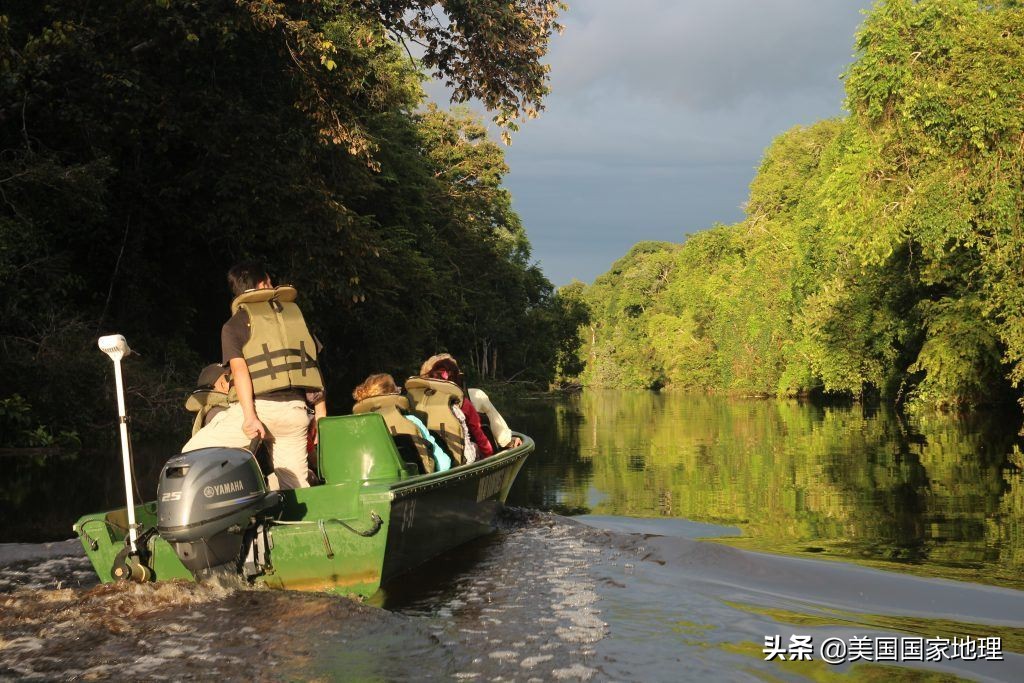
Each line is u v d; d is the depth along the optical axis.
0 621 3.90
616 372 101.44
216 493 4.25
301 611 4.07
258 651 3.59
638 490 9.32
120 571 4.44
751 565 5.29
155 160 18.20
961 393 25.05
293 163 16.94
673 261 102.94
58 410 13.92
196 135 16.38
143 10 13.52
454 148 43.19
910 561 5.64
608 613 4.18
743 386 56.41
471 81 16.56
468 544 5.79
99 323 16.72
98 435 14.44
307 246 17.20
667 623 4.02
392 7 16.47
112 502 8.09
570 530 6.36
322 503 4.95
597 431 20.23
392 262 22.98
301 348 5.19
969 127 19.08
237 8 14.39
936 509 8.02
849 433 18.31
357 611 4.09
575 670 3.42
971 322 23.70
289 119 17.11
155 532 4.50
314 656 3.54
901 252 28.08
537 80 16.45
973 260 22.78
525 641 3.75
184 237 19.20
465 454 6.24
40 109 14.75
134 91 14.71
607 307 114.12
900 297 30.09
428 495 5.01
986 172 19.30
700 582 4.80
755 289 57.22
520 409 34.94
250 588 4.41
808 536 6.61
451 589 4.60
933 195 19.80
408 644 3.68
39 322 14.90
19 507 7.79
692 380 72.44
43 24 13.99
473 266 41.31
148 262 18.48
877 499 8.64
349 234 17.66
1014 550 6.04
